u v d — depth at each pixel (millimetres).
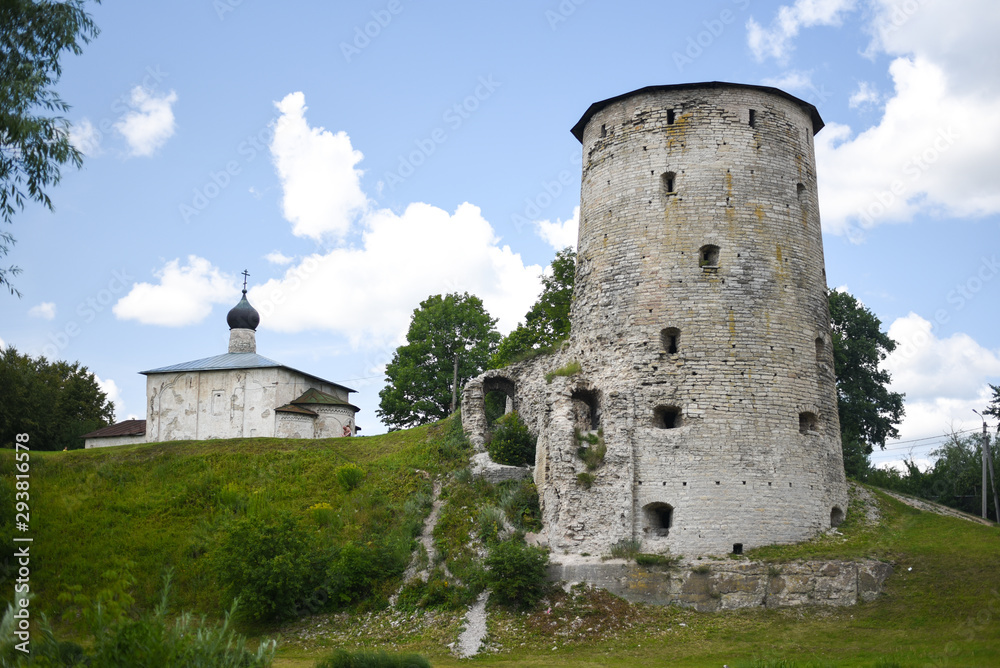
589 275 36656
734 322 33375
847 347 49625
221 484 39094
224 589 31344
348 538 33969
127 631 18484
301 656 27359
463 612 29484
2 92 21484
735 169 35156
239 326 60250
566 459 33031
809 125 38000
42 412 55656
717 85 36219
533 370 41469
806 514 31891
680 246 34438
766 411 32531
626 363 33938
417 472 38812
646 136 36281
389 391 60719
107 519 36719
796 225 35438
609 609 28984
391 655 23844
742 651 26031
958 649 24172
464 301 63406
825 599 28484
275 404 53312
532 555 30094
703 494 31453
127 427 57031
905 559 29234
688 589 29406
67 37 22797
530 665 25531
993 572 27625
